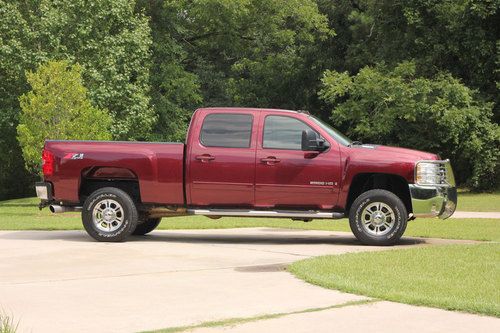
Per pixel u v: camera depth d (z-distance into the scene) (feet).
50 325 20.36
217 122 41.37
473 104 110.93
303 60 147.02
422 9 115.44
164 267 31.35
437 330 19.48
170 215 42.45
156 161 41.29
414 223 57.06
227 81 164.66
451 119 104.73
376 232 39.86
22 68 104.42
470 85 114.93
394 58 117.70
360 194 41.55
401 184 41.52
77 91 81.30
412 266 30.22
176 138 135.64
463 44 111.55
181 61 154.10
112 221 41.45
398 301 23.16
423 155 40.19
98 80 106.01
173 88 137.28
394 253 34.40
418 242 41.98
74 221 60.49
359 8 139.85
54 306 23.00
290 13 138.82
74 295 24.86
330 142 40.68
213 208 41.50
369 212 39.91
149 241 42.27
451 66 116.67
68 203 42.65
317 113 151.02
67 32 107.76
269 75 148.66
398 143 123.24
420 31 116.37
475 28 110.52
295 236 46.09
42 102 79.77
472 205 87.81
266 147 40.86
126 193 41.47
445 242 41.78
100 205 41.47
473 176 111.34
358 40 136.77
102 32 110.93
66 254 35.50
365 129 111.04
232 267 31.35
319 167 40.37
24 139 79.92
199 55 161.79
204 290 25.68
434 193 39.63
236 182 40.81
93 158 41.73
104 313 21.93
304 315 21.34
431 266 30.19
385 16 119.24
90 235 41.50
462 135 108.78
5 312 22.08
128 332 19.53
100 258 34.14
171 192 41.39
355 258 32.60
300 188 40.52
